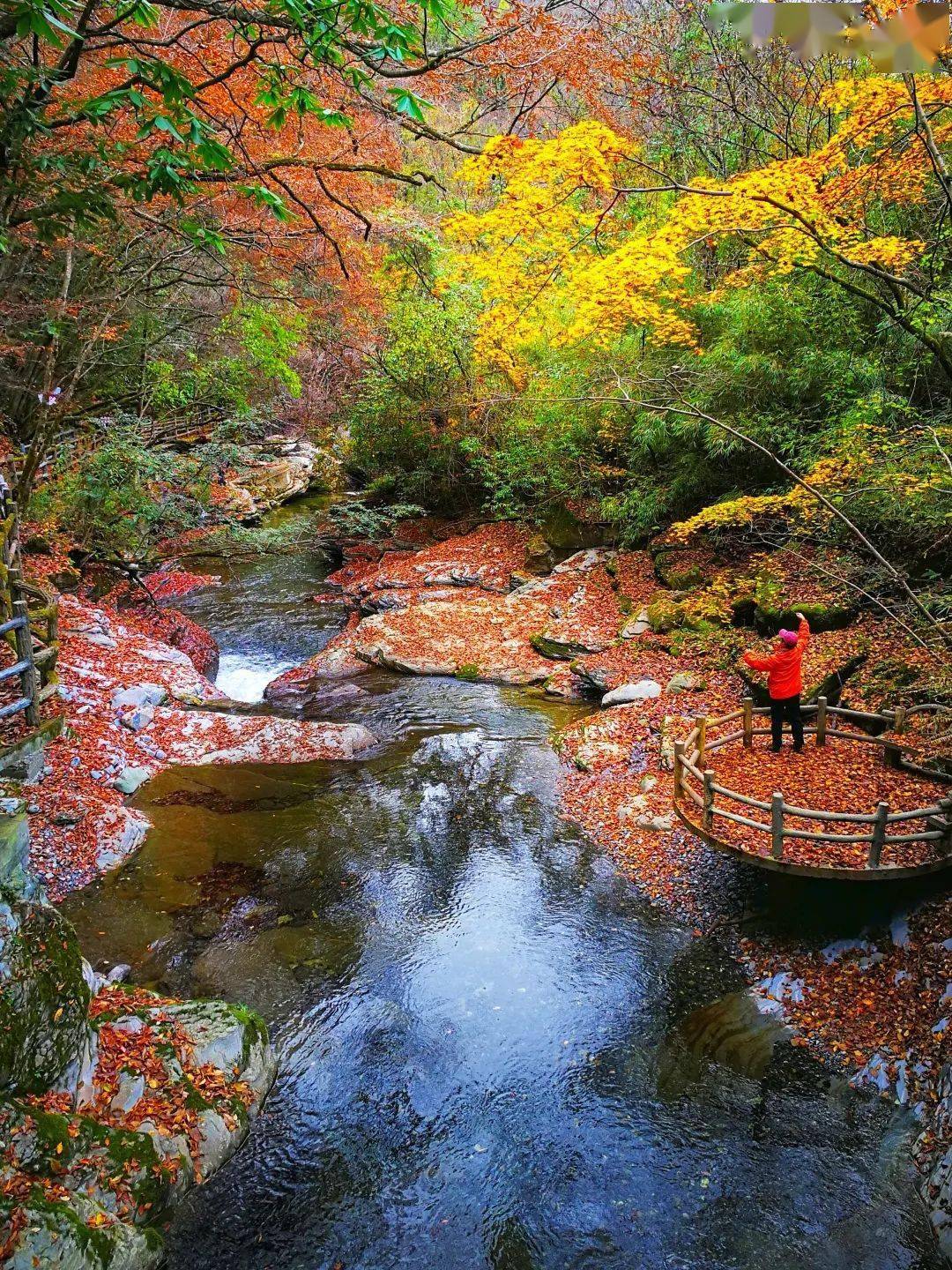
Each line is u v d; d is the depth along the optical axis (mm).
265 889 8258
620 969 7270
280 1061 6328
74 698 10984
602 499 17234
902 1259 4812
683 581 14609
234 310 17203
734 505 10867
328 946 7520
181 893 8117
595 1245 4965
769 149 14750
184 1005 6402
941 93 8023
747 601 12703
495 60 8336
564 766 10750
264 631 17375
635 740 10750
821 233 8945
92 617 14305
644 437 14383
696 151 15523
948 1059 5746
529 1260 4875
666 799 9414
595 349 15516
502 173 8914
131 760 10219
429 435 21641
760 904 7773
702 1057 6328
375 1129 5770
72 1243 4285
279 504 24922
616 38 12578
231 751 10898
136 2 4625
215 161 4680
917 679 9516
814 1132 5648
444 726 12156
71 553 16484
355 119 10562
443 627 15836
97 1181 4785
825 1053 6238
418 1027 6656
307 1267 4836
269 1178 5398
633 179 14297
